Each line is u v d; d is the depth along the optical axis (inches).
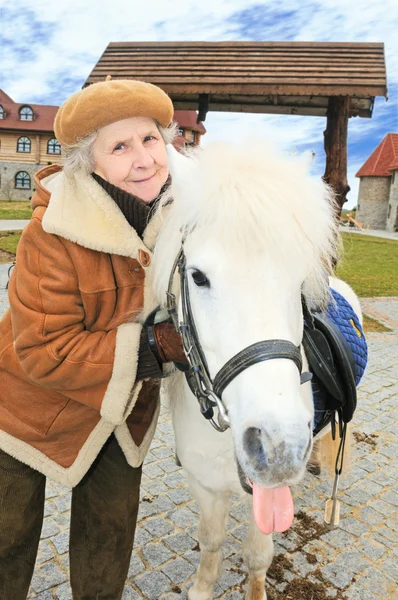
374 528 104.8
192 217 48.9
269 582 89.4
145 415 67.9
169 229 54.0
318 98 251.6
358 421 154.9
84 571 70.1
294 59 245.0
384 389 181.9
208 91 233.0
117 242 56.4
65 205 55.9
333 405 77.1
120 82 57.9
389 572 92.7
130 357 54.6
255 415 41.6
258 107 268.1
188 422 66.1
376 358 218.8
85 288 57.2
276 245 45.0
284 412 41.0
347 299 104.0
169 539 99.5
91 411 62.1
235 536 100.8
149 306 59.1
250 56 251.6
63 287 56.3
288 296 46.4
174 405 70.9
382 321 290.4
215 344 47.8
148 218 60.2
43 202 59.4
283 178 48.5
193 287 50.1
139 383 57.7
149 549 96.7
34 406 61.9
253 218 45.1
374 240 938.1
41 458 62.2
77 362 54.6
